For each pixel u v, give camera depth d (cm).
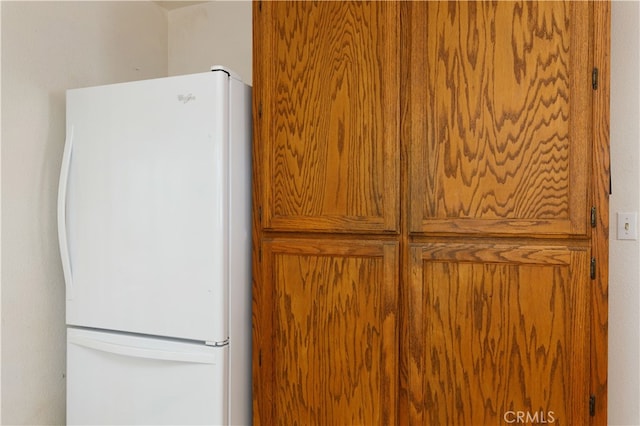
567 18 123
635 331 161
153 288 151
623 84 161
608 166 120
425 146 134
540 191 125
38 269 168
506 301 128
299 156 147
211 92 145
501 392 128
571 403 123
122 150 156
